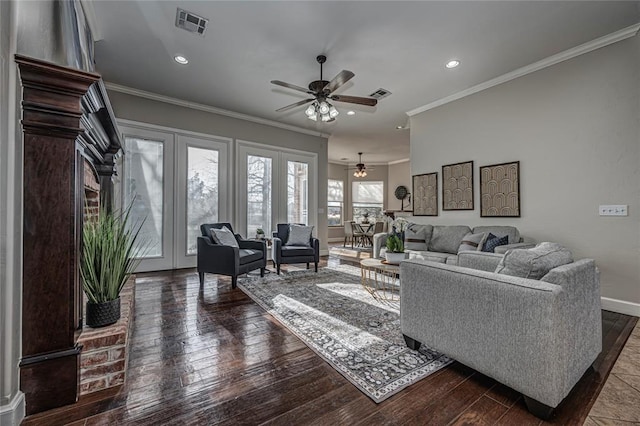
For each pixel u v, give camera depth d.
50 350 1.36
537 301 1.29
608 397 1.48
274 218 5.66
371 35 2.85
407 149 8.02
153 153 4.39
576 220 3.07
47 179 1.36
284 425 1.27
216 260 3.49
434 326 1.76
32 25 1.33
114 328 1.62
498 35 2.85
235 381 1.60
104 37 2.89
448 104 4.38
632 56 2.73
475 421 1.29
